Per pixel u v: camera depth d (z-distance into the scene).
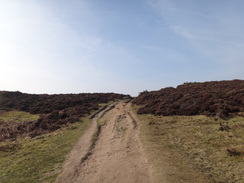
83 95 60.00
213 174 11.24
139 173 12.28
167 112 27.80
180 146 16.05
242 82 36.62
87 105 45.84
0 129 30.95
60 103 48.62
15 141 24.70
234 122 19.77
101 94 63.94
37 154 17.97
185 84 48.50
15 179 13.23
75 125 29.17
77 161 15.55
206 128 19.50
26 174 13.88
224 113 22.66
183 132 19.36
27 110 45.91
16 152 19.55
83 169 14.10
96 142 20.66
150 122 24.47
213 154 13.84
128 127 24.31
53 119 33.94
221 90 32.06
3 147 21.38
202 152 14.40
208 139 16.61
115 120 28.95
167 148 15.84
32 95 58.44
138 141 18.44
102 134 23.64
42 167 14.88
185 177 11.08
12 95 57.91
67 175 13.25
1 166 15.95
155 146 16.50
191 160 13.27
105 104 48.25
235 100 25.91
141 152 15.69
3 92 59.94
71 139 22.16
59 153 17.77
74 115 35.84
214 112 23.86
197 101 28.39
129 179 11.72
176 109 28.12
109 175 12.61
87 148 18.59
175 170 11.95
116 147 17.88
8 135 27.91
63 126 29.39
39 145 20.98
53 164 15.31
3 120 36.75
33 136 26.22
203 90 35.00
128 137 20.12
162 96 38.97
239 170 11.33
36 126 31.23
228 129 18.16
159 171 12.05
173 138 18.08
